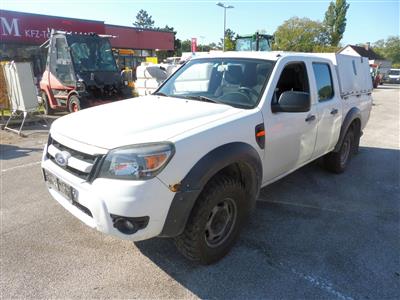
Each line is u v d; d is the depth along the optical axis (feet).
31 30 73.56
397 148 24.88
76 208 8.81
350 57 18.40
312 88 13.61
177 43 222.69
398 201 14.94
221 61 12.98
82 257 10.20
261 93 11.21
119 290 8.86
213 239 9.80
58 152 9.22
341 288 9.12
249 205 10.87
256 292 8.90
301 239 11.48
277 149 11.67
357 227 12.45
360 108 18.89
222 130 9.32
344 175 18.15
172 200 8.17
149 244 10.94
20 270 9.53
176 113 9.96
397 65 303.68
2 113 30.73
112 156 7.95
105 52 36.27
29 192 14.99
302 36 223.10
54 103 37.04
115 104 11.66
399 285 9.30
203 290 8.93
